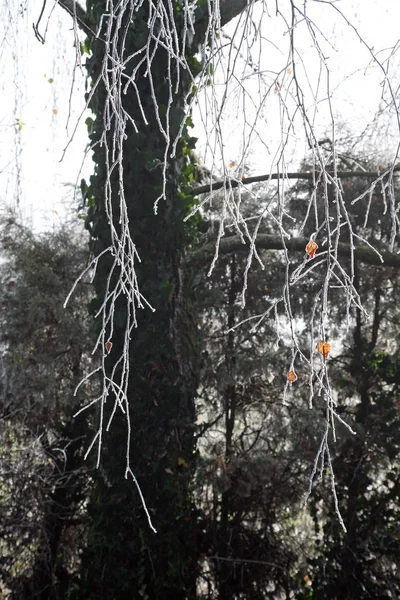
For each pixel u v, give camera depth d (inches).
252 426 192.1
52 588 170.4
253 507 177.5
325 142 164.4
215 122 46.9
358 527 175.0
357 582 170.1
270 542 178.7
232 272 188.1
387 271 182.9
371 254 166.4
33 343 183.2
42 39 48.9
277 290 181.3
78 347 184.4
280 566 171.9
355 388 183.5
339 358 190.1
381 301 189.2
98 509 138.6
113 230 47.7
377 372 182.5
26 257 186.1
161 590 136.3
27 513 175.9
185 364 143.2
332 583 171.5
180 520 141.0
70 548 181.8
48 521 175.9
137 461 136.8
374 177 156.6
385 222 176.7
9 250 190.4
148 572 136.3
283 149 45.1
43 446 179.9
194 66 135.0
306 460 177.0
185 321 144.5
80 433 182.1
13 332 181.2
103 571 136.2
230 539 172.2
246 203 177.6
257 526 182.9
